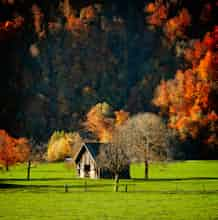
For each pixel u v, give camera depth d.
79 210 94.75
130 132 187.12
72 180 173.62
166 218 85.38
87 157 190.25
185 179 172.75
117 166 150.38
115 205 101.81
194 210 94.56
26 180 173.12
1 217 86.69
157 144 184.25
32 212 92.31
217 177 181.12
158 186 145.75
